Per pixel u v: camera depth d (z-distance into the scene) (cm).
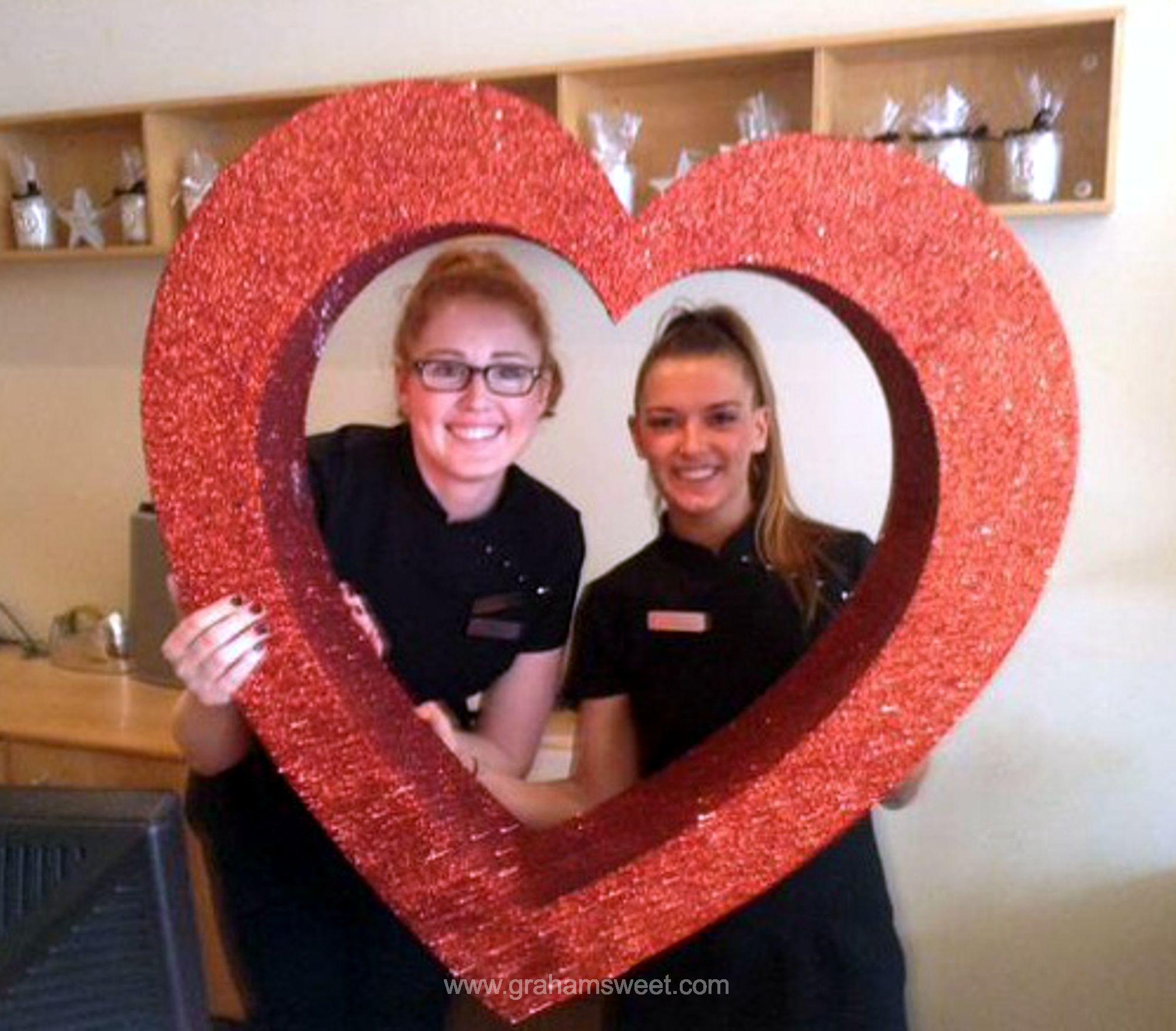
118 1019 50
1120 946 196
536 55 206
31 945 48
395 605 120
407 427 123
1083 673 191
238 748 116
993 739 196
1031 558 81
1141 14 173
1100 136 176
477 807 93
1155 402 182
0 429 258
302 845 119
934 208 77
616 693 125
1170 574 185
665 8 197
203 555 85
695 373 116
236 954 122
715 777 91
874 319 78
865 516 197
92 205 234
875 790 84
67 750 203
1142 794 191
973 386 79
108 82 235
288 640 85
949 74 182
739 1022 117
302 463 94
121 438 249
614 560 211
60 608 261
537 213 78
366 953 119
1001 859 199
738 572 121
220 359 82
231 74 226
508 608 123
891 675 82
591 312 205
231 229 80
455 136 78
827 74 179
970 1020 205
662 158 198
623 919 86
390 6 213
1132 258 180
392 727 91
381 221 79
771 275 81
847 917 119
